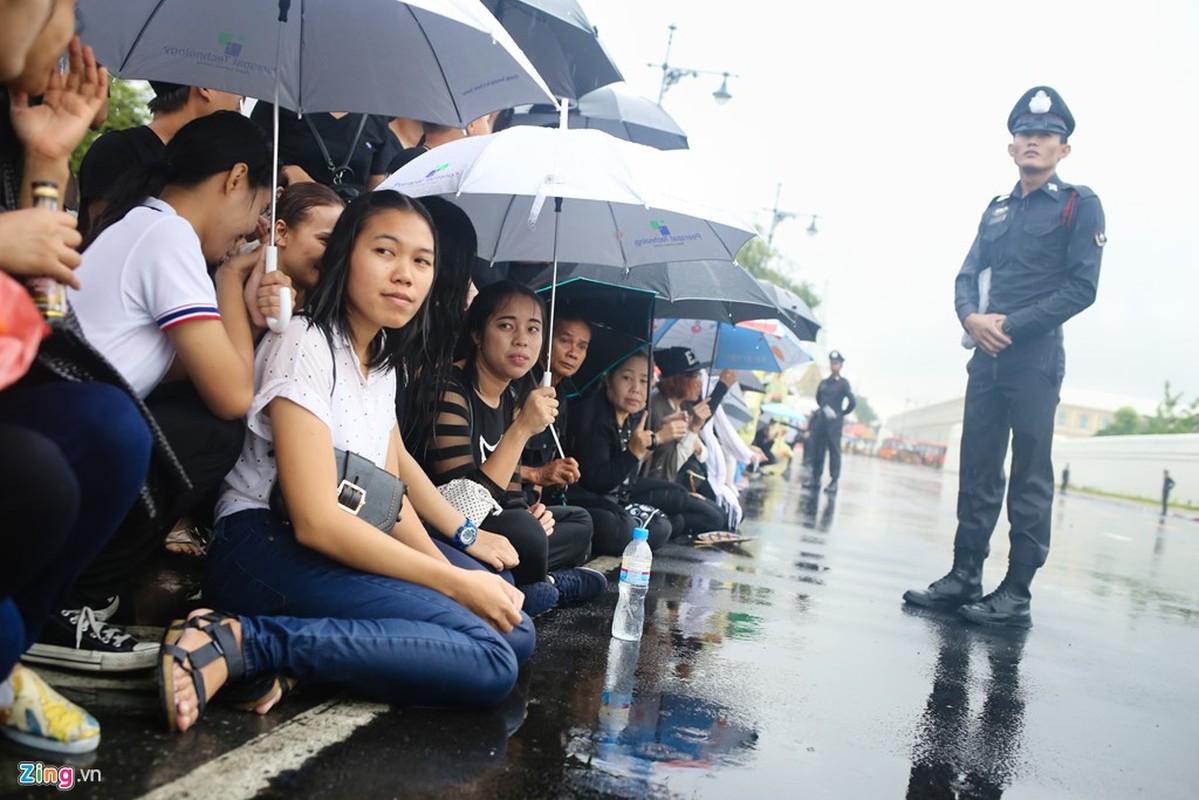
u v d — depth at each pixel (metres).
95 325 2.59
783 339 9.09
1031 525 5.85
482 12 3.36
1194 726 3.97
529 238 4.79
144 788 1.95
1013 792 2.85
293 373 2.72
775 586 5.97
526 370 4.14
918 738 3.21
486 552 3.49
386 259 2.83
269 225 3.29
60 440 1.80
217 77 3.83
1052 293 5.79
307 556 2.73
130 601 2.96
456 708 2.74
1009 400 5.95
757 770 2.66
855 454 80.88
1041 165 5.81
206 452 2.72
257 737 2.31
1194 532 18.91
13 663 1.79
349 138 4.93
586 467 5.62
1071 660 4.99
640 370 5.66
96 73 2.19
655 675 3.45
